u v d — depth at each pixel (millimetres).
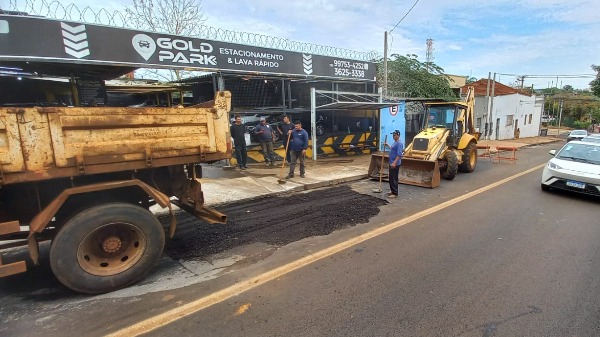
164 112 4133
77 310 3441
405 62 21109
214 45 10305
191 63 9852
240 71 11062
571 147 9273
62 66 8148
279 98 13578
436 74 22828
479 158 16766
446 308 3475
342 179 10031
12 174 3271
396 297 3686
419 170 9875
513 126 33875
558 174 8484
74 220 3564
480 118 29750
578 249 5055
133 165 3980
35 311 3418
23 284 3955
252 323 3223
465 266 4461
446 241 5359
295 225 6113
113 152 3809
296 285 3955
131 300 3637
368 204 7586
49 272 4246
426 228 5988
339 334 3059
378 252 4918
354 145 15656
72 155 3561
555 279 4105
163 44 9164
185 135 4352
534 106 38125
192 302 3586
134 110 3904
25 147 3311
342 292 3789
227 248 5078
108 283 3762
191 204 5266
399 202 7809
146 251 3990
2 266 3369
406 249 5031
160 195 4168
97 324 3205
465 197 8328
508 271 4324
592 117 51250
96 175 4023
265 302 3590
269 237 5523
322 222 6281
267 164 12281
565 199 8156
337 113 16594
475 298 3668
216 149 4660
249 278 4133
